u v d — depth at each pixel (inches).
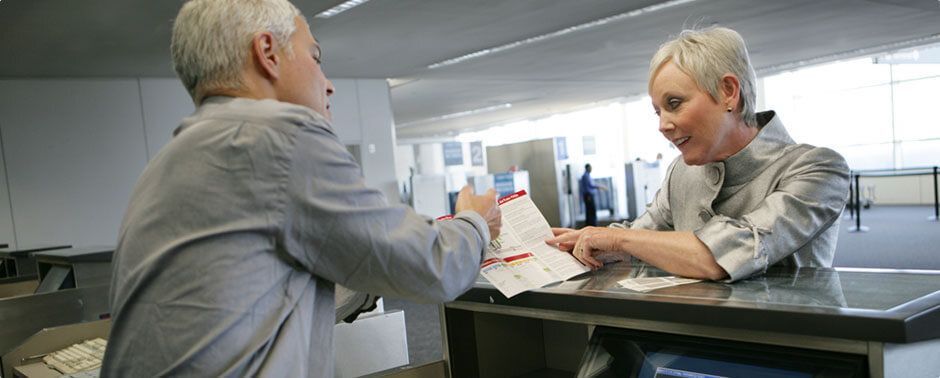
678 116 42.2
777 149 43.6
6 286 161.6
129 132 290.0
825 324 27.4
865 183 519.5
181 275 31.4
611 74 428.5
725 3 241.9
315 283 35.3
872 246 296.4
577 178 471.2
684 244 38.8
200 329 30.9
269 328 31.9
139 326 32.3
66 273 135.8
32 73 261.0
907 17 293.7
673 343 34.8
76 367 86.5
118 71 273.0
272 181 31.7
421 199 386.0
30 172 267.1
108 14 185.8
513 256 45.1
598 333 38.9
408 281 34.1
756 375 30.5
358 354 80.7
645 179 473.1
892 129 504.1
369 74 346.6
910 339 25.3
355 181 33.6
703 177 46.9
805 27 303.6
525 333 55.1
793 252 40.1
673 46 42.6
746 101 42.3
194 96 36.9
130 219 33.9
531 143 458.3
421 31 247.8
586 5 228.4
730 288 35.4
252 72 35.4
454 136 857.5
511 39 279.6
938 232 325.1
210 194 31.8
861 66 518.3
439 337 187.5
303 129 32.6
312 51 38.4
